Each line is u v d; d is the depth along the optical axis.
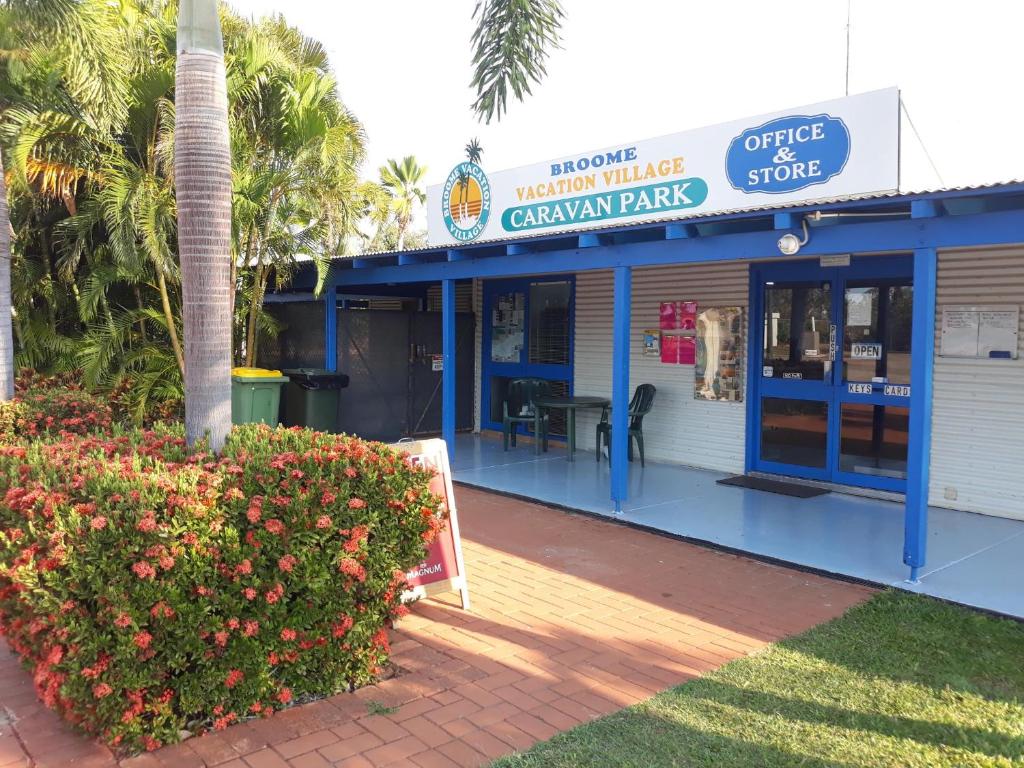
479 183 11.19
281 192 9.79
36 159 8.98
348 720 3.66
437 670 4.21
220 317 4.42
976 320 7.32
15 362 10.19
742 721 3.62
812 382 8.55
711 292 9.40
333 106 10.69
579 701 3.86
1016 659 4.29
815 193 7.77
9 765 3.28
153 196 8.87
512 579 5.71
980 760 3.28
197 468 3.71
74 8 8.08
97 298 9.41
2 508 3.54
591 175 9.75
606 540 6.72
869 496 8.04
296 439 4.45
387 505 4.05
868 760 3.29
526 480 8.97
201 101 4.30
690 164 8.78
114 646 3.22
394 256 9.47
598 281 10.72
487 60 6.06
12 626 3.48
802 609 5.11
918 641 4.52
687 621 4.91
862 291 8.09
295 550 3.65
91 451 4.24
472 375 12.75
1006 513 7.21
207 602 3.43
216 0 4.38
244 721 3.64
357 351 11.45
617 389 7.38
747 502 7.86
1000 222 5.01
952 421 7.53
